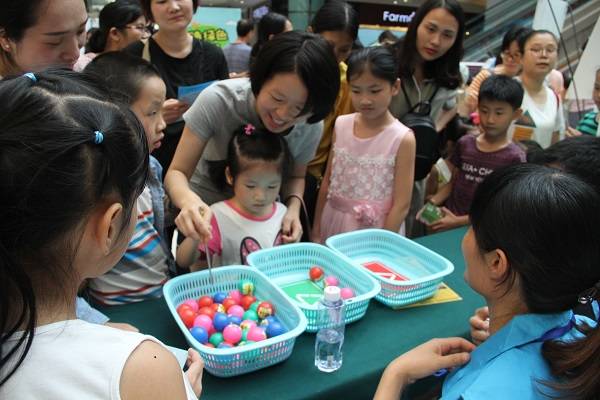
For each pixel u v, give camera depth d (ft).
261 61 4.39
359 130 6.15
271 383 3.23
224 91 4.90
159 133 4.38
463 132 8.36
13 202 1.52
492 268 2.67
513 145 7.00
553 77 10.52
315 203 7.07
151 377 1.68
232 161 4.93
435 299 4.41
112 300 4.25
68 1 3.64
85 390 1.59
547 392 2.39
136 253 4.30
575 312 3.11
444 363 3.05
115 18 8.09
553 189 2.43
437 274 4.29
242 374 3.30
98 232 1.73
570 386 2.34
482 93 6.86
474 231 2.78
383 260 5.22
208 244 4.79
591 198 2.40
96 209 1.71
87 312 3.41
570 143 3.78
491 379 2.51
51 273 1.69
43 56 3.77
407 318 4.10
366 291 4.25
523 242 2.43
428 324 4.01
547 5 10.39
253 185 4.91
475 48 16.08
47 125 1.55
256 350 3.20
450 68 7.13
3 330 1.59
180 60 7.16
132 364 1.66
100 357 1.64
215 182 5.45
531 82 8.28
